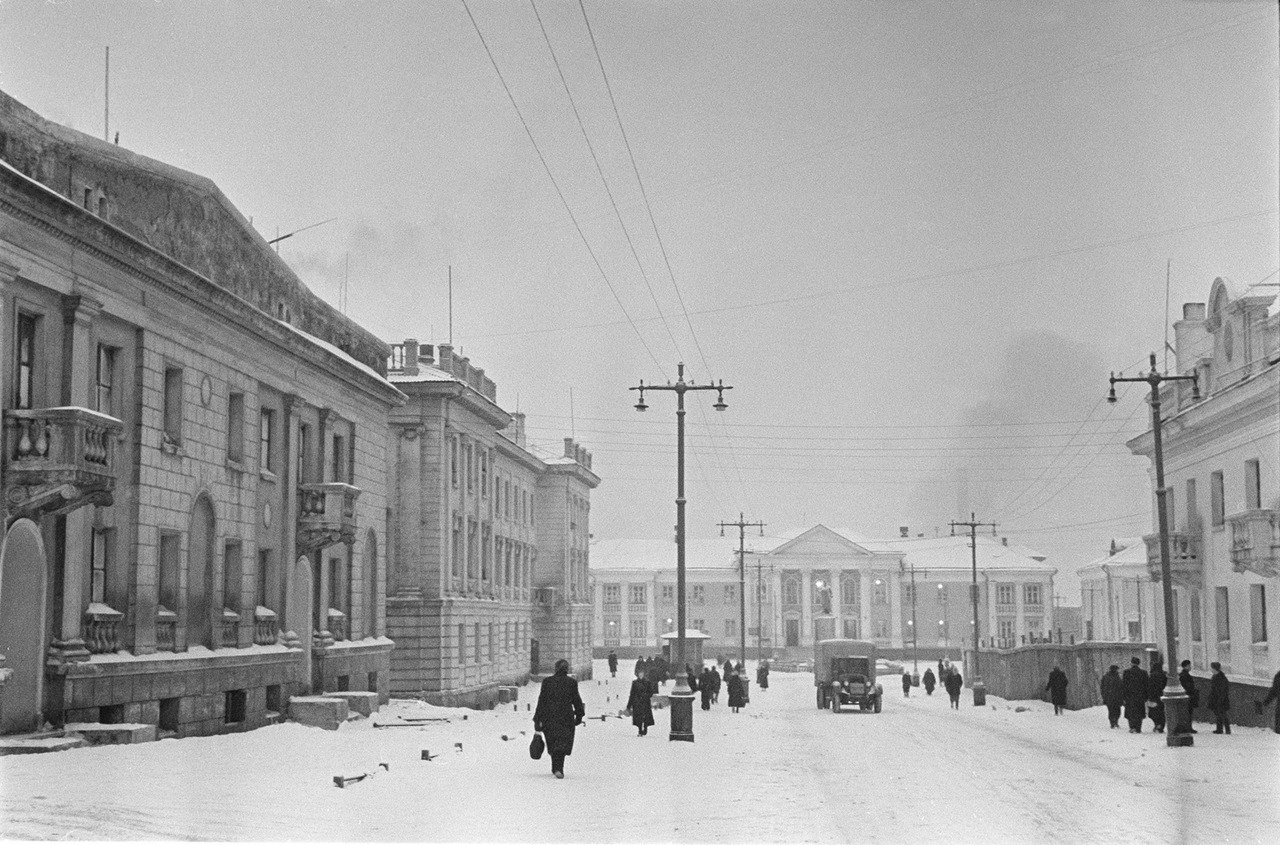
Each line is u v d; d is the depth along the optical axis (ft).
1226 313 131.75
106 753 75.51
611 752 96.78
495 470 221.66
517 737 111.04
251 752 83.66
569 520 290.76
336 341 140.36
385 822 56.13
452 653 180.86
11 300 77.30
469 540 197.67
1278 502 118.73
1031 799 67.67
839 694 177.27
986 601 458.09
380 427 154.10
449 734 113.91
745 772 81.46
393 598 175.94
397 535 177.99
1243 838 54.34
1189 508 148.25
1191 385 145.38
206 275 105.19
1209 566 139.74
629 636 468.75
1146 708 134.21
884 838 53.52
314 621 133.18
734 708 174.60
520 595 242.99
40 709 79.82
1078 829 56.49
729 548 482.69
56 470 75.92
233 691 107.45
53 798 58.18
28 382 80.28
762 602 461.78
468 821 56.90
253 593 113.70
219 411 107.14
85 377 84.02
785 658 427.33
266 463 121.39
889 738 118.21
